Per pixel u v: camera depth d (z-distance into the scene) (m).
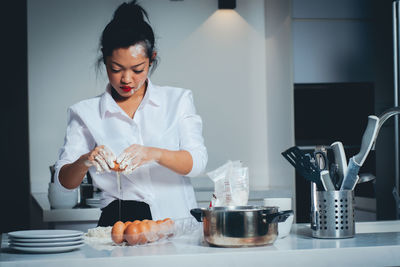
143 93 2.00
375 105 3.50
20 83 4.91
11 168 4.93
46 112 3.63
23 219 4.94
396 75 3.14
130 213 1.88
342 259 1.33
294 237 1.53
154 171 1.94
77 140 1.96
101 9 3.70
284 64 3.55
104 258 1.24
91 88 3.69
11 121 4.92
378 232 1.64
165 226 1.43
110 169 1.57
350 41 3.51
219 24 3.88
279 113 3.67
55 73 3.65
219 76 3.88
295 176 3.39
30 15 3.62
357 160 1.51
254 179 3.92
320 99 3.49
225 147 3.88
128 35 1.75
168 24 3.82
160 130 1.97
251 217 1.34
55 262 1.23
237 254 1.27
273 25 3.76
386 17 3.48
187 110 2.01
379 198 3.32
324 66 3.49
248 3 3.92
